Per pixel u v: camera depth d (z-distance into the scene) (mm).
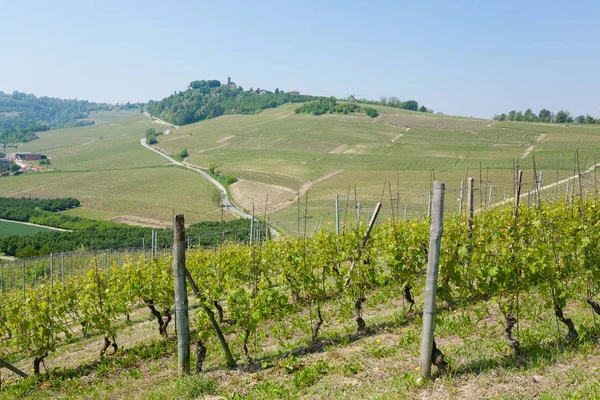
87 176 103625
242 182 86500
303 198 68250
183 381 7867
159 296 13414
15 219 76812
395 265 10508
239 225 54031
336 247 11258
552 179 53188
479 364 6906
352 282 10438
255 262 11719
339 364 7820
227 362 8961
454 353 7492
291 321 12172
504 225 8859
